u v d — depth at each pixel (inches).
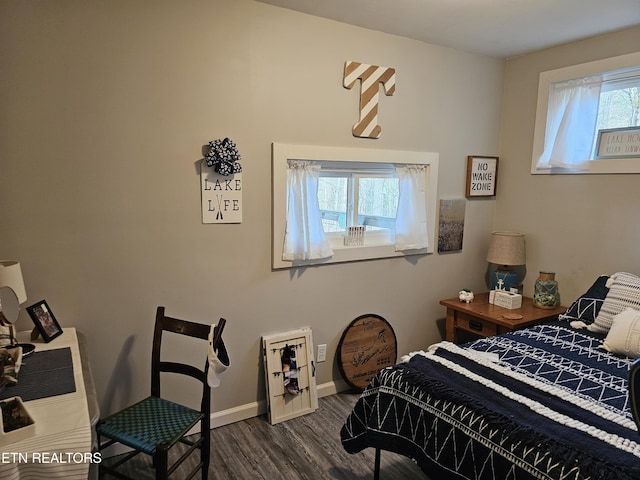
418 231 124.3
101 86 80.0
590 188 117.3
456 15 98.9
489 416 60.5
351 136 110.1
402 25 106.0
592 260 118.2
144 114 84.4
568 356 86.4
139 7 81.4
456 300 131.0
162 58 84.7
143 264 88.4
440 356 83.1
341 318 117.0
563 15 98.3
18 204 76.2
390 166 121.0
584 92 116.6
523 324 110.3
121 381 89.2
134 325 89.1
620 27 106.0
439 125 125.6
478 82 131.3
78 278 82.7
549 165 125.1
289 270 106.5
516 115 134.3
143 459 88.8
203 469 80.3
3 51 72.1
